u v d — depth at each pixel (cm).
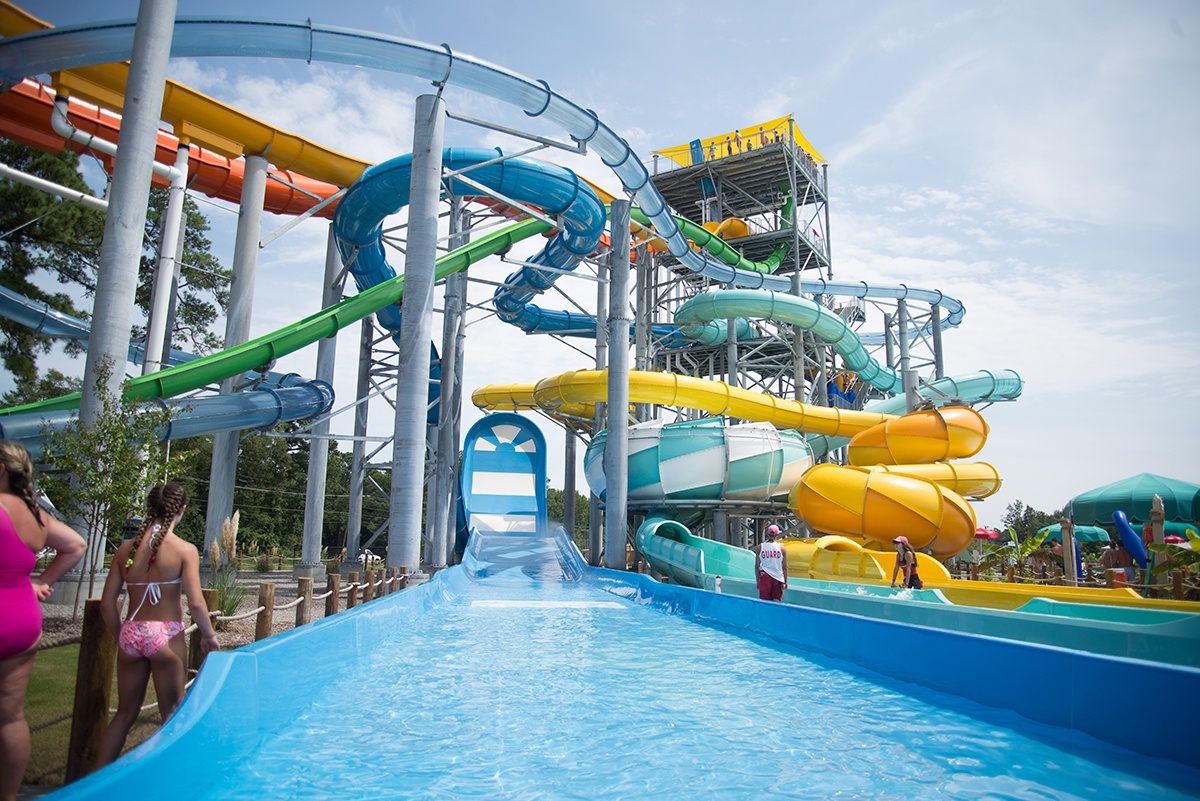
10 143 2302
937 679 719
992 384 3512
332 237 2505
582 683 757
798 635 979
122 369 1181
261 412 1992
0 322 2408
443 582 1647
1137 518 2716
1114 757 517
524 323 3309
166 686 432
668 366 3744
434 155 1767
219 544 1998
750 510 2519
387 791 426
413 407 1695
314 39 1590
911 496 1895
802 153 3812
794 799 429
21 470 380
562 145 2017
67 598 1088
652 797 427
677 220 3062
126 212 1198
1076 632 756
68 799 289
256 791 424
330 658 703
